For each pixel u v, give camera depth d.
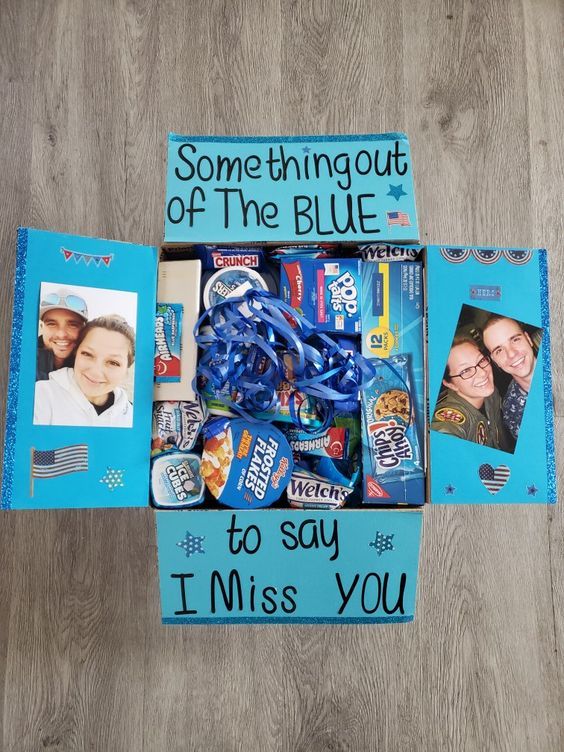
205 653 1.07
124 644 1.07
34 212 1.13
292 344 0.74
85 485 0.71
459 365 0.75
